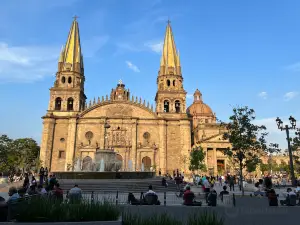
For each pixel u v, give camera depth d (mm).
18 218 11758
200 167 67375
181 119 79062
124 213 13469
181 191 25797
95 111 78812
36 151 105312
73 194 18125
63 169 73562
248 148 26922
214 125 93250
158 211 15484
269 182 27375
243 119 26922
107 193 27719
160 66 88062
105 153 42656
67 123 77438
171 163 76500
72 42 86750
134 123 77562
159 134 77812
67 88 80688
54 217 11875
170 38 91000
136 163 74812
